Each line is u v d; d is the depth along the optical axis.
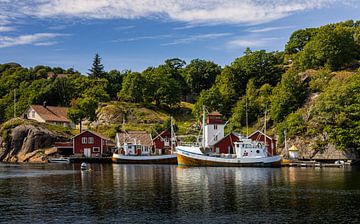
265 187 63.62
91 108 182.38
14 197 55.50
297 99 155.75
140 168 106.44
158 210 46.06
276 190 60.25
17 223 40.88
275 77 197.88
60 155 147.75
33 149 151.12
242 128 168.12
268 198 53.25
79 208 47.44
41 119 183.00
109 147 156.00
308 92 157.88
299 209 46.19
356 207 46.94
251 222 40.53
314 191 59.03
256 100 175.62
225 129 168.25
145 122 188.75
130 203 50.22
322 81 158.38
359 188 61.81
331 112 126.94
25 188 64.25
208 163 113.44
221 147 130.88
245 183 69.00
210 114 136.38
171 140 142.12
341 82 146.25
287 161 116.81
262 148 114.25
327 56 174.88
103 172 92.81
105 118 190.50
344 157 123.94
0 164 129.50
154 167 110.50
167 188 62.97
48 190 61.78
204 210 45.97
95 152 149.88
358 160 119.19
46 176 83.38
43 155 146.88
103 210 46.25
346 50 175.62
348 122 119.50
